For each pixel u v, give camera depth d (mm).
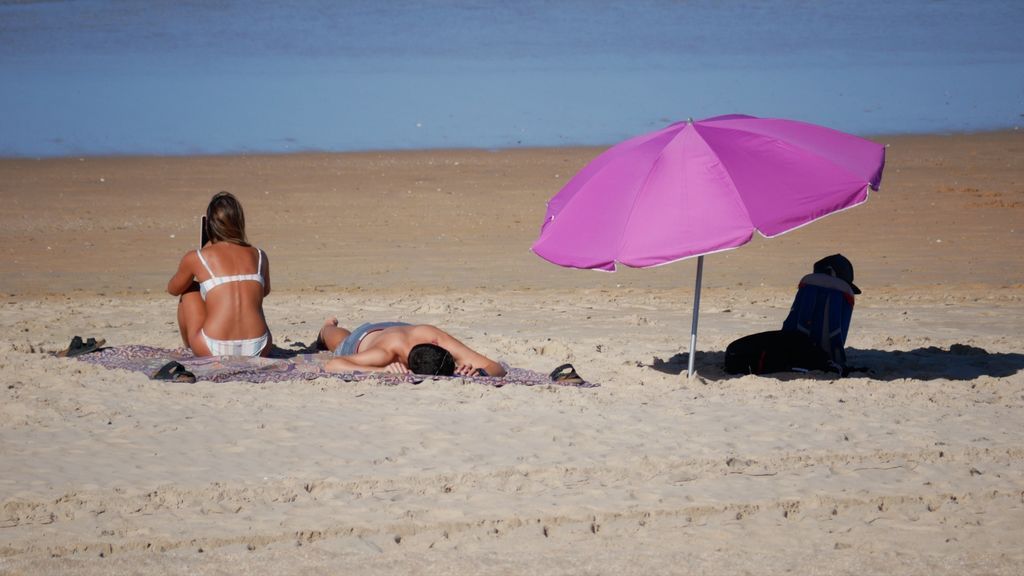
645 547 21359
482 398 31406
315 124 106250
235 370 33875
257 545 21375
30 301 50781
